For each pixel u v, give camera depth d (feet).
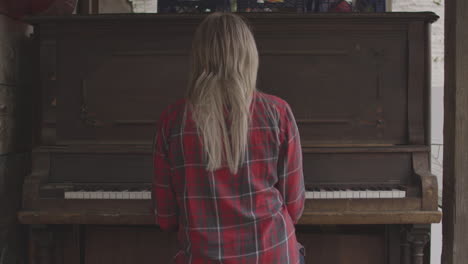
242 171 3.64
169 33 6.85
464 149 5.93
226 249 3.63
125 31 6.85
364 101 6.84
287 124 3.84
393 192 6.28
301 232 7.43
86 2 9.33
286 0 8.33
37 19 6.66
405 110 6.81
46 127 6.79
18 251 7.47
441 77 14.74
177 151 3.77
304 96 6.84
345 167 6.65
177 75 6.87
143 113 6.89
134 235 7.40
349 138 6.82
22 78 7.58
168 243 7.38
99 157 6.65
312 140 6.83
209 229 3.65
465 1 5.82
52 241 6.73
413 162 6.57
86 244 7.43
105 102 6.88
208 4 8.43
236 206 3.63
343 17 6.63
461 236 6.01
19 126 7.49
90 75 6.86
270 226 3.68
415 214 6.22
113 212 6.30
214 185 3.63
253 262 3.62
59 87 6.84
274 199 3.78
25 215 6.25
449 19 6.02
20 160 7.54
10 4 6.79
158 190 4.05
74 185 6.62
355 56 6.82
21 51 7.54
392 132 6.82
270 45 6.82
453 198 6.01
